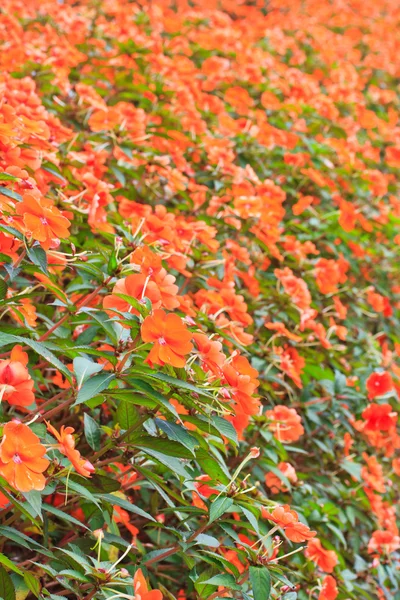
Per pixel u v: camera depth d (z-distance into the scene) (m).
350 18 10.65
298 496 3.88
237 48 7.27
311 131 6.67
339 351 4.81
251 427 3.64
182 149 5.12
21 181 2.93
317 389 4.60
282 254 5.02
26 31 6.63
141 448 2.60
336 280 4.89
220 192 4.87
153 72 6.27
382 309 5.46
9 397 2.24
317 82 8.14
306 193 6.00
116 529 3.10
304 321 4.23
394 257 6.22
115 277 2.76
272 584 2.85
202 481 2.82
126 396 2.44
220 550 3.35
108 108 4.71
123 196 4.51
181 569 3.59
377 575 4.19
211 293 3.50
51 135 3.95
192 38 7.56
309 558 3.57
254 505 2.74
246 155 5.63
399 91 9.41
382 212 6.15
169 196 4.75
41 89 5.21
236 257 4.27
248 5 11.92
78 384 2.45
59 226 2.57
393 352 5.71
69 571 2.33
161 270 2.75
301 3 11.18
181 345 2.35
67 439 2.35
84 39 6.63
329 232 5.59
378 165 7.39
